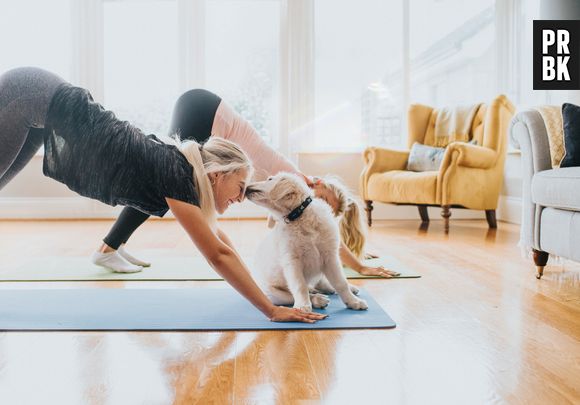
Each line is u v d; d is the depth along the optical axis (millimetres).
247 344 1524
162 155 1582
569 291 2223
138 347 1496
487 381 1267
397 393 1193
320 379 1273
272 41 5789
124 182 1580
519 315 1855
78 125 1643
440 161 4734
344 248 2480
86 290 2191
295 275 1808
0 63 5609
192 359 1404
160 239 3951
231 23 5770
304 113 5641
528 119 2553
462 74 5793
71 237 4008
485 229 4547
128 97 5734
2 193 5484
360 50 5738
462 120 4945
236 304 1956
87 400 1150
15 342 1539
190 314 1815
